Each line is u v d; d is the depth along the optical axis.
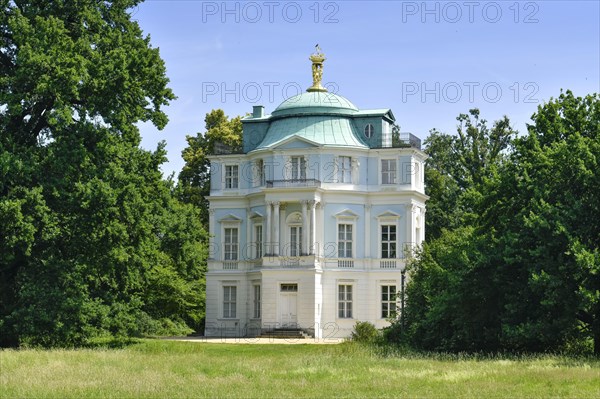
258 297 85.62
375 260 84.44
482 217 57.94
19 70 53.28
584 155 51.69
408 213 84.44
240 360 49.28
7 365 43.56
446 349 56.03
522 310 52.19
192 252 64.00
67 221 55.69
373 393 35.25
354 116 87.00
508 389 35.56
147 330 82.69
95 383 37.72
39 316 53.34
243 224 87.69
